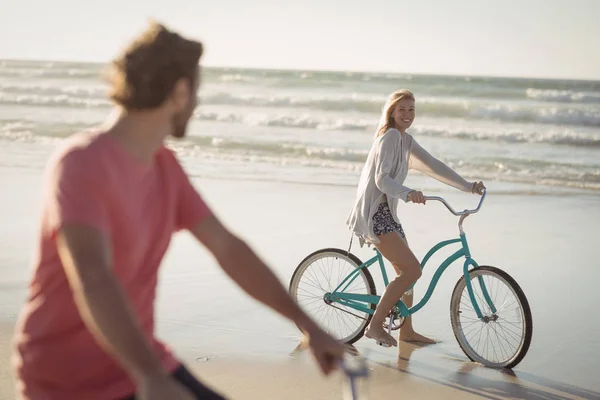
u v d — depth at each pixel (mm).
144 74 1621
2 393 4016
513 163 16094
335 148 17766
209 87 31672
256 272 1958
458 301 5105
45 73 36500
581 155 17141
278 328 5512
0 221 9203
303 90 31062
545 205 11031
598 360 5016
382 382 4590
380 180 4852
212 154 16984
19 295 6090
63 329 1681
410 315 5418
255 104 26547
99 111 26469
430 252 5023
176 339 5258
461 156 17047
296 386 4410
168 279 6789
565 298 6410
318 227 9148
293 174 14102
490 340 5406
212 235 1970
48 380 1715
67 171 1578
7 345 4816
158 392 1407
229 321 5656
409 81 29109
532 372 4816
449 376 4715
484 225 9484
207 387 1977
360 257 7715
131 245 1702
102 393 1721
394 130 4988
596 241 8602
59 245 1547
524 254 7941
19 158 15648
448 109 23250
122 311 1470
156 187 1820
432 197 4844
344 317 5859
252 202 10922
